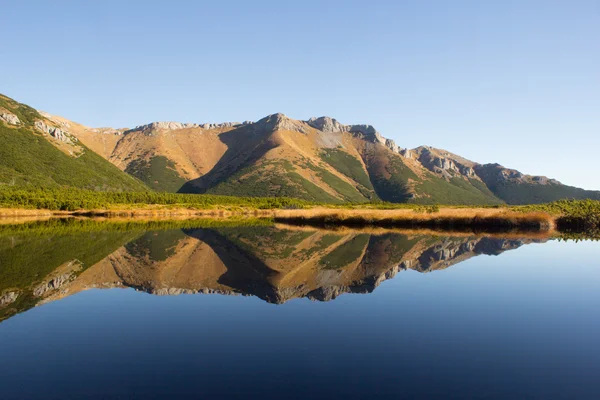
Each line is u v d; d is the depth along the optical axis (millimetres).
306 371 9750
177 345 11531
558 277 21516
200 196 150250
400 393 8609
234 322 13766
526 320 13930
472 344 11578
